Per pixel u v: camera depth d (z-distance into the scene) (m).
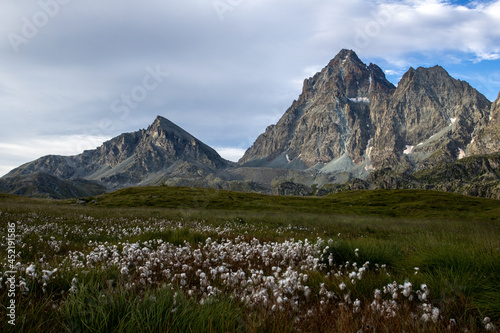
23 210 26.19
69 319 3.38
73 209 33.19
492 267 6.01
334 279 5.80
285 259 7.81
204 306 3.79
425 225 26.62
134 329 3.29
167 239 11.99
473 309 4.56
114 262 6.16
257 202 75.06
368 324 3.81
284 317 3.81
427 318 3.83
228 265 7.25
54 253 8.73
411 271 6.72
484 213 55.19
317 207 68.06
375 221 31.59
